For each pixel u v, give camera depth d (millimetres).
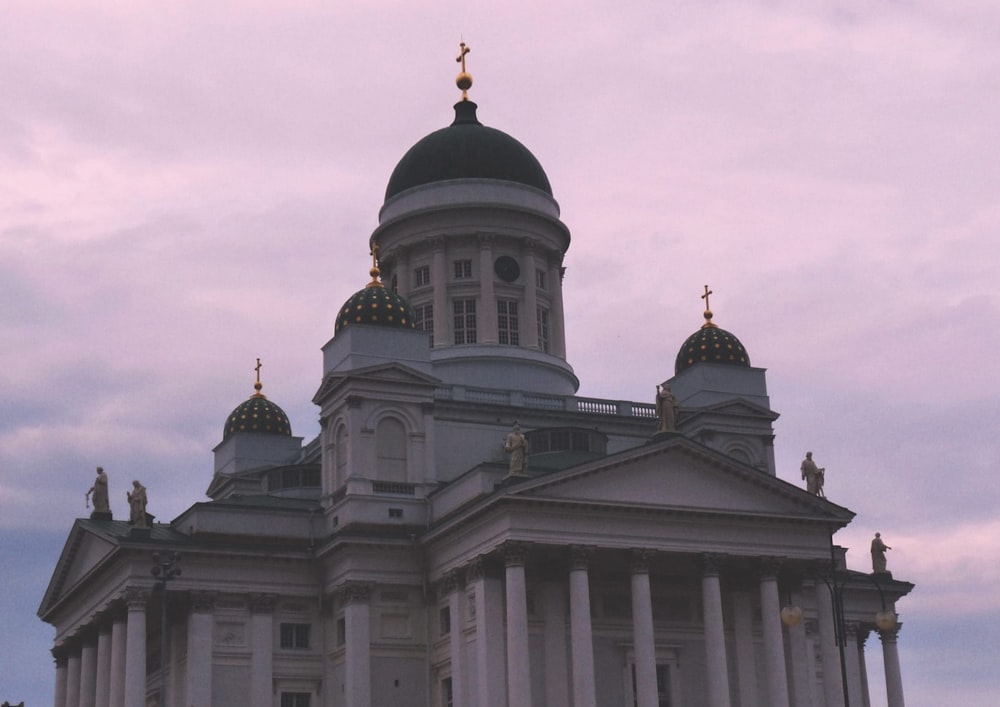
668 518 94375
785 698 94688
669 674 97500
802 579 101062
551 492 91438
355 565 100000
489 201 122438
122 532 103625
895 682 118250
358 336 105625
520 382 118625
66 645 115562
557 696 92688
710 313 120750
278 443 128375
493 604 92312
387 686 98875
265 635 101500
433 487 103875
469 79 134625
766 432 115500
